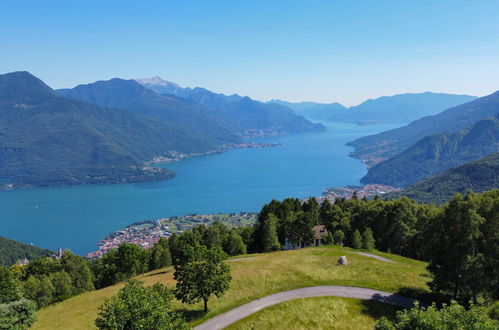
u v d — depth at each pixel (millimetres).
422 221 104062
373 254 90438
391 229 105312
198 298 52031
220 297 57469
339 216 126125
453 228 50188
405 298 55438
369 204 129625
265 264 74188
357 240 101812
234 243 114875
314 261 75938
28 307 48281
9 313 46000
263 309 52438
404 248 108688
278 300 55312
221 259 51969
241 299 56469
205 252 52031
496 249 48062
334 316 49906
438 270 50781
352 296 56219
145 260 103938
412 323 28562
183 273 51500
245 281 63531
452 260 49156
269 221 116875
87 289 96625
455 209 50219
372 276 64750
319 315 50125
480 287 47188
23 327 46938
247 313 51625
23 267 108812
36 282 85375
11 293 63000
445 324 26938
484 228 50156
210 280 50875
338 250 90312
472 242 48250
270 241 112688
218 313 52250
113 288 79375
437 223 55594
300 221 110250
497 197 55188
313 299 55031
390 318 49156
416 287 58844
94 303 66375
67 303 70812
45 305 79938
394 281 62250
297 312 51000
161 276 81375
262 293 58344
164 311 34438
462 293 51625
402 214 102375
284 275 66062
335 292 57844
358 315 50250
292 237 114000
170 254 118812
